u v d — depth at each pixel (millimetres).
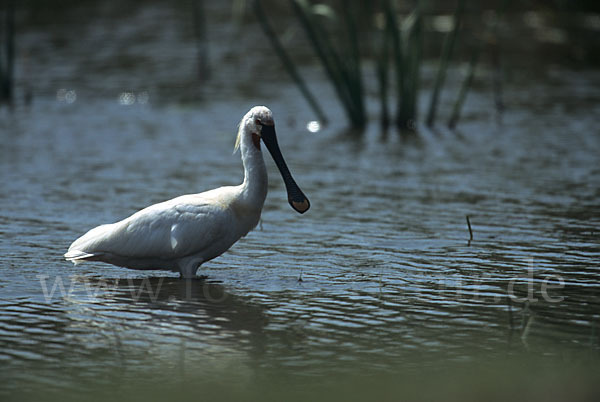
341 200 16438
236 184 17672
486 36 25828
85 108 26406
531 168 19156
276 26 41125
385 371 8742
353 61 24750
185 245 11555
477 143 22141
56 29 39094
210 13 44000
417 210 15609
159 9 44719
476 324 10070
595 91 29172
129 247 11641
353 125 24859
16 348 9266
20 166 19109
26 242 13383
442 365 8922
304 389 8336
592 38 39438
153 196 16578
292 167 19578
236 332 9805
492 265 12383
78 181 17766
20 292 11094
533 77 31703
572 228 14352
